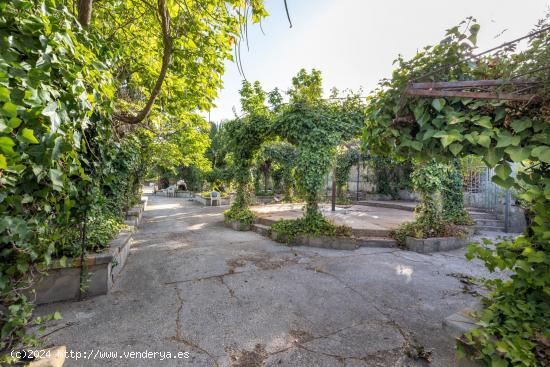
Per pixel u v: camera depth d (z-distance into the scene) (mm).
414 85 1664
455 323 1752
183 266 4438
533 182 1501
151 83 4957
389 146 2215
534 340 1365
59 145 1198
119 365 2066
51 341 2334
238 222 7660
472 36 1614
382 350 2281
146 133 8266
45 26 1214
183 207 14594
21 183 1158
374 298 3266
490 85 1481
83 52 1547
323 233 5781
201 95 4844
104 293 3340
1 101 913
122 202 6516
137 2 3689
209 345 2334
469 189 8797
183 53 3756
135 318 2766
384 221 7266
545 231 1389
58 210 1377
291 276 3990
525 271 1491
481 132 1538
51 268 3027
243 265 4496
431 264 4559
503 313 1573
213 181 19484
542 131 1409
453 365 2090
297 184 6332
